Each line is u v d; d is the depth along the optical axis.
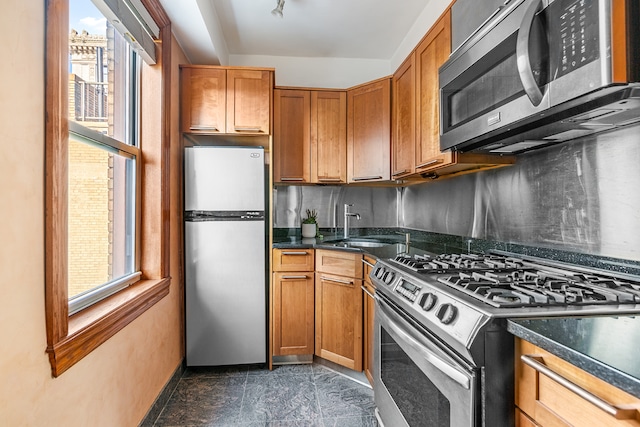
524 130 1.22
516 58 1.08
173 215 2.18
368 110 2.63
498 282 1.10
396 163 2.40
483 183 1.98
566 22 0.88
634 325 0.76
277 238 2.91
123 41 1.79
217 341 2.35
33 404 0.91
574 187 1.35
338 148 2.78
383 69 3.24
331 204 3.10
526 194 1.63
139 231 1.91
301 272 2.43
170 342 2.09
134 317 1.52
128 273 1.83
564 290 0.97
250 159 2.38
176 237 2.25
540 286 1.04
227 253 2.36
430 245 2.40
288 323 2.43
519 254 1.67
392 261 1.64
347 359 2.24
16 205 0.86
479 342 0.83
